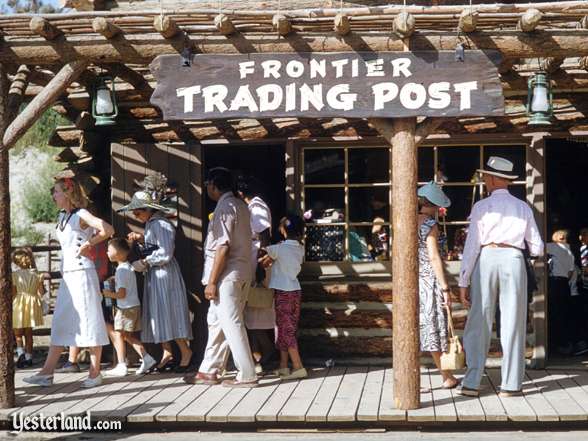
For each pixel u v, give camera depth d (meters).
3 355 6.70
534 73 7.22
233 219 7.23
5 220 6.72
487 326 6.84
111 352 8.81
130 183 8.46
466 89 6.36
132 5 8.34
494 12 6.24
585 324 9.23
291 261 7.63
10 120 6.98
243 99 6.55
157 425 6.46
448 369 6.88
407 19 6.17
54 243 13.47
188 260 8.35
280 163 11.16
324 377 7.68
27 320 8.73
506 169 6.90
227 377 7.74
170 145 8.43
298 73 6.50
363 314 8.23
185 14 6.50
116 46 6.65
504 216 6.79
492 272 6.77
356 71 6.43
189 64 6.59
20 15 6.61
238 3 8.31
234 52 6.58
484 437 6.19
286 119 8.39
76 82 8.53
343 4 8.27
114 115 7.36
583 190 11.23
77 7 8.33
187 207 8.39
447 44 6.38
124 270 7.85
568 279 9.34
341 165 8.57
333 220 8.55
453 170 8.47
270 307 7.80
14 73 7.61
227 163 11.20
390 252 8.48
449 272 8.30
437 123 6.47
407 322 6.43
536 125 8.02
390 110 6.39
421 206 7.16
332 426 6.41
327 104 6.46
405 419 6.26
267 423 6.43
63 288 7.37
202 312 8.33
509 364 6.77
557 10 6.19
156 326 7.86
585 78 7.76
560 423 6.34
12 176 22.25
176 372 8.05
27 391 7.32
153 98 6.62
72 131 9.27
